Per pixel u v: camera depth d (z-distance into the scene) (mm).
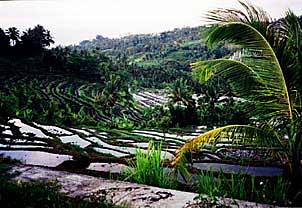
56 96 27734
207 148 7867
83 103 26375
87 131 13305
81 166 6355
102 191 3891
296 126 4660
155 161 4793
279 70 4461
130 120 20719
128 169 5121
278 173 5789
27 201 3365
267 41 4359
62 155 7328
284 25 4691
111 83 28094
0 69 32906
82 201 3543
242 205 3582
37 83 31250
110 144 10391
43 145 8656
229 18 4359
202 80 5082
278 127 4914
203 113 15734
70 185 4148
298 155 4820
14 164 5070
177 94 17953
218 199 3730
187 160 5098
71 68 36344
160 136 12383
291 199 4246
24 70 34156
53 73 35625
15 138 9461
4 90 25688
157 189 4031
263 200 4016
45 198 3463
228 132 4691
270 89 4680
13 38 38312
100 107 24672
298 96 4605
